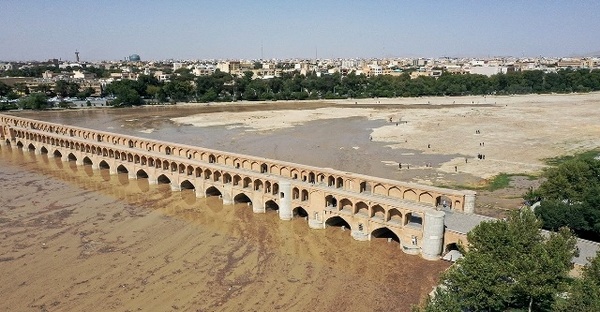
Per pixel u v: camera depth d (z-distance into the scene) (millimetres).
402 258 64375
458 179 97875
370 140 141375
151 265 61750
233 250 66812
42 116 195125
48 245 67562
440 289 45031
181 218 79375
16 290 55094
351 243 69500
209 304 52469
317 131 159375
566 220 62594
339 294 54938
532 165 108312
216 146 134375
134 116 199250
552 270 39719
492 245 44906
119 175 107438
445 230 63375
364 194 71438
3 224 75250
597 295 36562
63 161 121062
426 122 174500
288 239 70875
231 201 86750
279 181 78188
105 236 71188
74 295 54125
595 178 71812
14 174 107250
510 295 39969
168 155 99250
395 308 51906
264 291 55438
